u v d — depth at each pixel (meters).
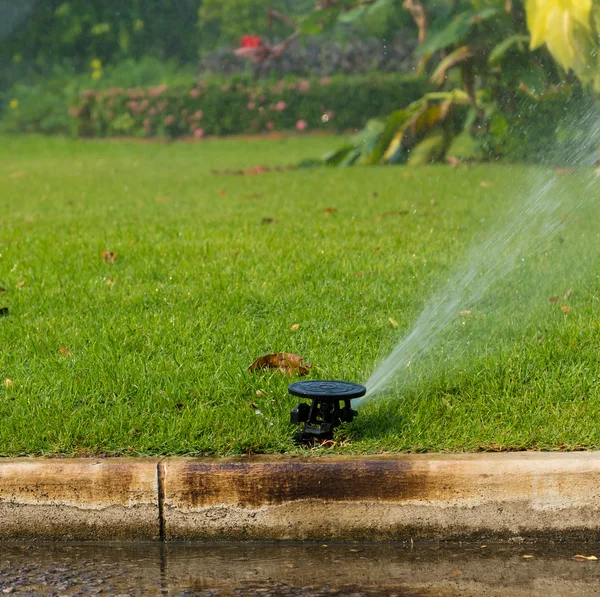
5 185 22.80
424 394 7.62
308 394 6.67
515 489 6.23
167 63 44.75
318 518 6.29
